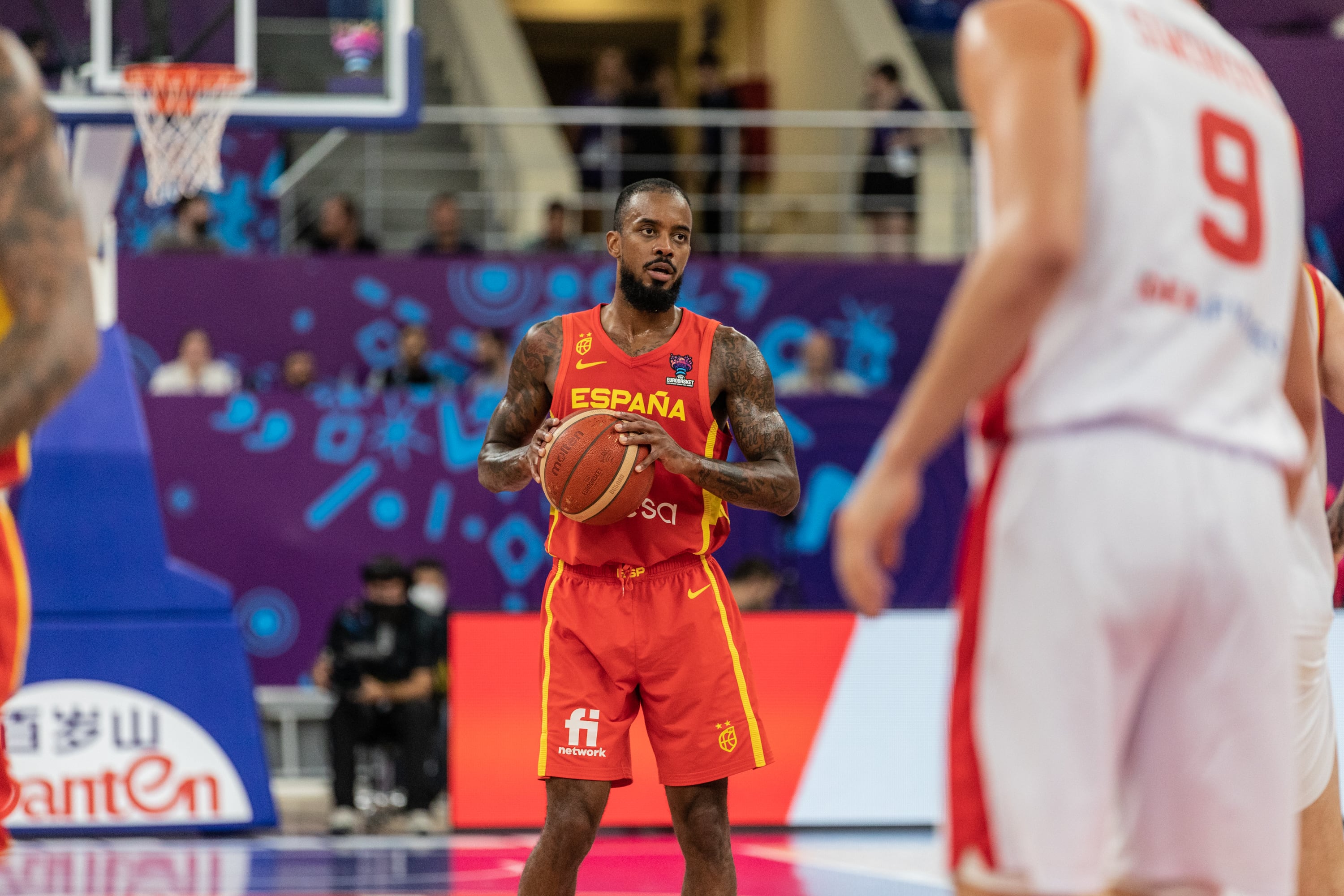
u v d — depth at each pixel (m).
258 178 29.58
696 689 8.23
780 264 27.02
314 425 23.31
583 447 8.12
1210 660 4.04
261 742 16.94
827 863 14.56
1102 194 3.99
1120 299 3.99
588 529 8.29
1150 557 3.88
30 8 17.17
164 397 22.95
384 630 18.38
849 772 17.12
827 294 27.09
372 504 23.36
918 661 17.44
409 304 26.25
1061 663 3.89
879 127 30.33
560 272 26.58
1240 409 4.13
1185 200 4.07
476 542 23.56
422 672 18.30
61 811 16.44
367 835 17.31
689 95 46.81
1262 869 4.09
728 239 31.33
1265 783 4.08
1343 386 7.14
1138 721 4.15
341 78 17.77
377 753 19.58
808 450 24.33
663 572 8.32
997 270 3.65
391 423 23.52
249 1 17.53
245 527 23.03
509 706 17.14
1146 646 3.96
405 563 23.36
